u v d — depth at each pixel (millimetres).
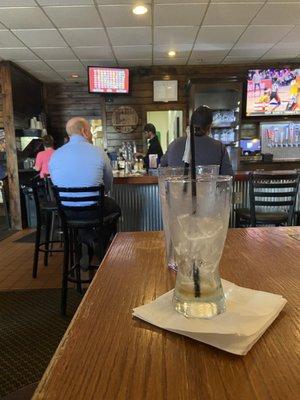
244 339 553
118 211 2867
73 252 2957
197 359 520
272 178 2857
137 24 4047
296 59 5754
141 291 793
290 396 440
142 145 6223
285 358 517
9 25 3945
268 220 2965
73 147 2609
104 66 5770
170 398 441
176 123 6145
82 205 2580
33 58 5246
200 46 4938
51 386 469
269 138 6000
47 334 2240
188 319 614
